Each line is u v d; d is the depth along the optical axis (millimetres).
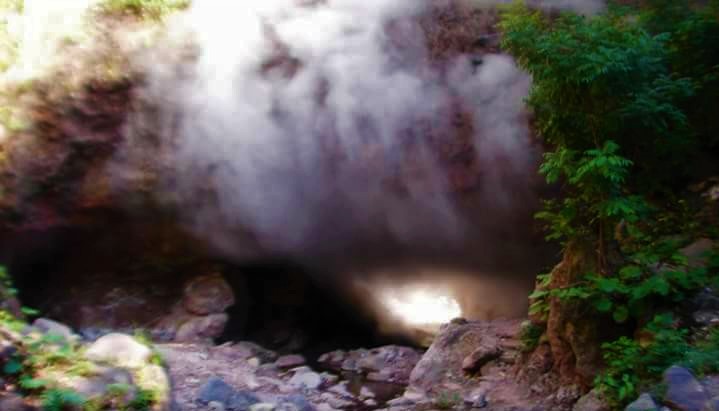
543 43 5176
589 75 5051
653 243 5797
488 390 5816
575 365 5312
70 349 4234
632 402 4348
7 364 3848
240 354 7836
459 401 5664
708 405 3977
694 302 5176
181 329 8766
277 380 6680
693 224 6262
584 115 5410
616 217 5281
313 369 7809
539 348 5801
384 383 7090
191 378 6008
